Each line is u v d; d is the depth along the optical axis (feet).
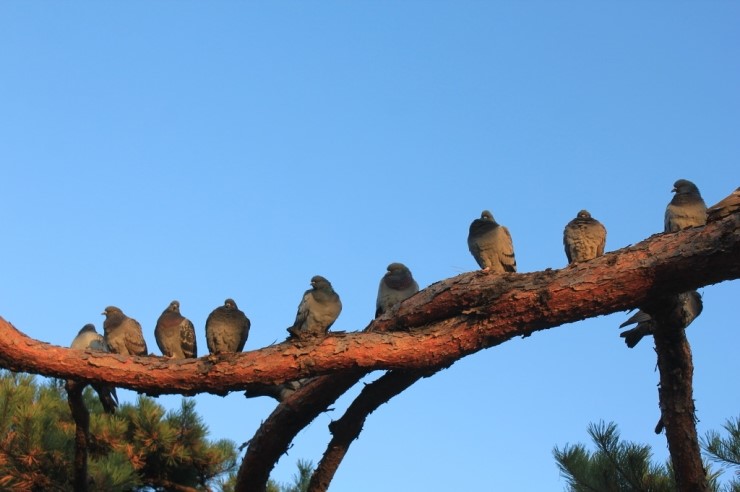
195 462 64.39
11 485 50.96
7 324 32.14
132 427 63.52
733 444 36.06
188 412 65.41
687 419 35.96
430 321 34.58
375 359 32.91
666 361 35.76
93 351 33.27
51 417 54.70
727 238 29.25
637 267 30.78
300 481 52.37
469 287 33.24
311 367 32.83
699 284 30.58
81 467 39.96
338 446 38.22
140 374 33.09
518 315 32.24
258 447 38.32
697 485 36.11
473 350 33.32
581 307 31.60
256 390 38.96
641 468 37.78
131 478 51.65
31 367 32.50
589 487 37.78
